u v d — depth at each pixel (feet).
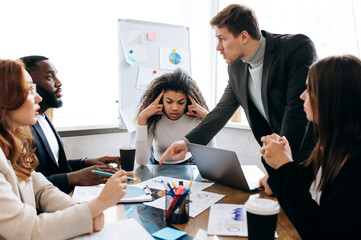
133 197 3.75
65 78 8.70
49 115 8.20
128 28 8.85
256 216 2.41
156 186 4.31
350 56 2.72
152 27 9.20
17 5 7.83
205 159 4.45
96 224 2.89
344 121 2.61
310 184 3.47
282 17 8.87
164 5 10.34
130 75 8.91
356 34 7.37
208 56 10.96
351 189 2.37
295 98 4.61
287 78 4.90
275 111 5.24
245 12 5.00
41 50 8.25
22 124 3.17
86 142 8.91
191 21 11.00
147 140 6.26
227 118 5.90
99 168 4.59
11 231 2.56
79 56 8.86
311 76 2.83
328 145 2.72
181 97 6.69
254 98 5.68
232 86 5.84
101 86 9.31
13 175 2.92
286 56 4.81
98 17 9.08
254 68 5.33
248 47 5.09
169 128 6.88
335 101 2.63
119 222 3.09
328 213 2.43
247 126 9.20
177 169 5.41
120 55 8.75
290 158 2.97
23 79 3.01
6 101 2.94
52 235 2.66
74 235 2.76
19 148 3.16
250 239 2.51
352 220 2.33
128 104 8.93
